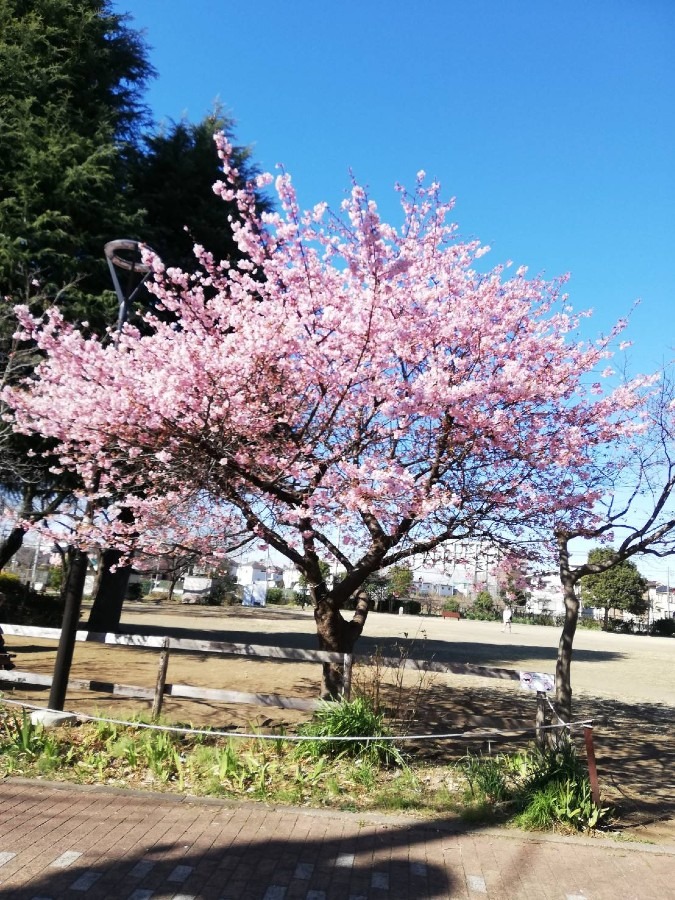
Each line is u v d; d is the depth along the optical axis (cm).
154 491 730
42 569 2584
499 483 669
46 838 388
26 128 1288
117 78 1628
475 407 608
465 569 771
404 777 536
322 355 631
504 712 952
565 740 551
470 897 362
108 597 1531
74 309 1218
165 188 1549
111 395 586
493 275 736
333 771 538
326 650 726
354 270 611
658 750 790
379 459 645
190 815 442
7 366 972
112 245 689
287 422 668
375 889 362
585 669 1730
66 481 1279
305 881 364
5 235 1158
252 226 681
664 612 5709
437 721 817
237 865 376
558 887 379
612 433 689
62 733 596
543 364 693
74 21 1488
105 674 1000
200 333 667
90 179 1284
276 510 660
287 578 5025
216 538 730
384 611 4444
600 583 4762
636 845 448
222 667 1159
